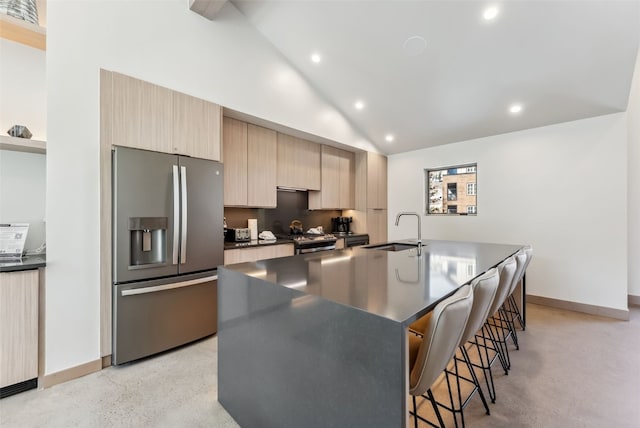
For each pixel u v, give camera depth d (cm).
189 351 244
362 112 423
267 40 333
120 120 220
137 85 229
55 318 193
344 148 471
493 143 411
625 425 155
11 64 218
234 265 178
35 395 181
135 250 225
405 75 326
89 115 208
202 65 273
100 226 211
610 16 219
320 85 386
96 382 196
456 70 302
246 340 152
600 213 329
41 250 222
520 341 262
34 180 226
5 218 215
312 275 151
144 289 221
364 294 115
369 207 495
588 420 159
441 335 96
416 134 446
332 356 106
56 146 194
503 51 267
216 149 279
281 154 387
